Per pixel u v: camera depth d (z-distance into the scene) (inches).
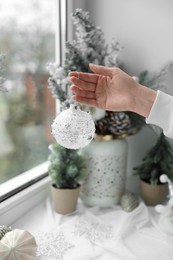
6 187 31.1
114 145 31.6
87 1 35.4
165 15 32.1
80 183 32.9
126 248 25.5
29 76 42.8
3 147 44.1
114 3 34.1
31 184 32.9
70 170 30.3
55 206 31.3
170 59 32.9
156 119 24.6
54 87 30.3
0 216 27.7
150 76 34.1
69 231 28.3
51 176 31.1
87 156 32.0
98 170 31.8
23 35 41.5
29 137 43.9
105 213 31.8
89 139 23.5
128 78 25.5
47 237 27.1
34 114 43.0
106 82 26.2
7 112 44.0
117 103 25.9
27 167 40.4
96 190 32.2
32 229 28.4
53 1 36.5
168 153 32.3
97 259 24.4
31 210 31.8
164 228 28.1
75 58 29.8
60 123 22.9
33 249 23.1
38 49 41.3
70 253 25.2
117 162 32.0
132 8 33.4
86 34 29.7
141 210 30.8
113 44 31.3
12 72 42.3
